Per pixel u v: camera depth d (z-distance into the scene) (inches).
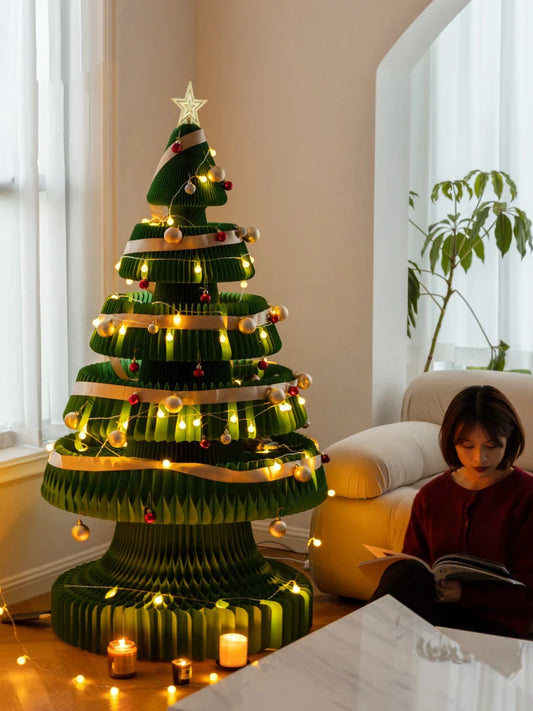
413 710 48.4
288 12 142.6
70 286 128.8
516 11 178.1
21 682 96.6
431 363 189.6
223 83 148.6
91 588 107.8
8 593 119.8
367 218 138.9
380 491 116.6
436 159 184.9
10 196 119.2
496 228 165.3
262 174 146.9
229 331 101.3
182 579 104.5
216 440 103.8
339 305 142.2
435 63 182.9
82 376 104.9
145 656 101.7
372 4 136.3
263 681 50.4
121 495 97.9
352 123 139.0
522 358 184.4
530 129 179.8
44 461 124.0
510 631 81.6
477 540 86.3
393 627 60.2
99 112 129.9
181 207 105.6
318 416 145.3
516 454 86.0
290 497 101.2
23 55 118.4
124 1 133.7
